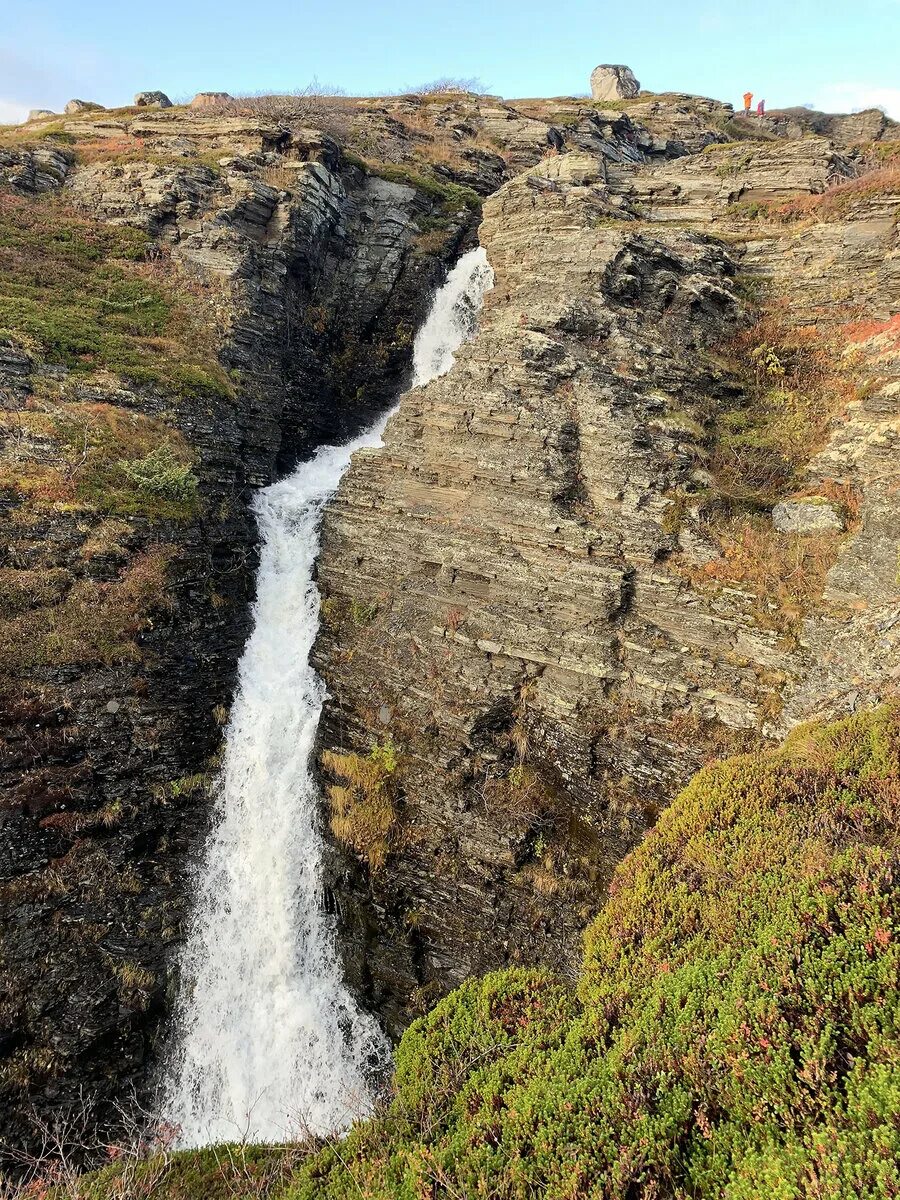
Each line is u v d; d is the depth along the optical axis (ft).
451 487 62.18
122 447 61.00
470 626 56.80
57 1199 30.63
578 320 64.85
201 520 62.54
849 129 193.57
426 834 50.75
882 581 45.70
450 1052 30.04
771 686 46.26
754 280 76.48
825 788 33.58
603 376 60.44
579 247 70.49
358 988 49.29
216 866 50.65
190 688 54.44
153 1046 44.06
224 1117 44.24
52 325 69.00
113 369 67.87
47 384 62.59
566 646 52.42
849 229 72.74
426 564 61.72
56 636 48.08
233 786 53.52
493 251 82.33
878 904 24.36
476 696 53.67
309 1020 49.11
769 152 87.40
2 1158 37.35
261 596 65.21
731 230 83.05
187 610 56.90
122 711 49.37
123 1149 34.65
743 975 24.54
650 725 48.49
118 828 46.80
